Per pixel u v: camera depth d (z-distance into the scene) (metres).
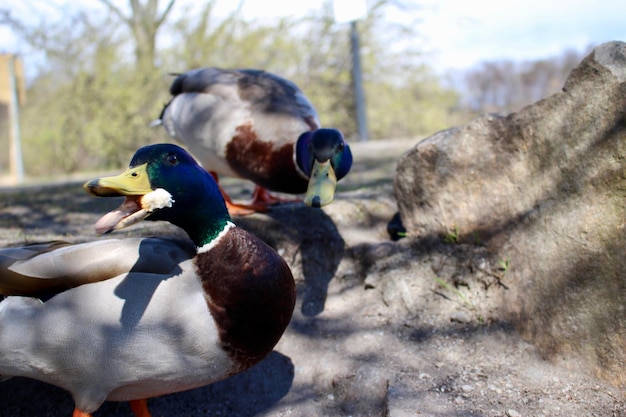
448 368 2.58
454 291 2.92
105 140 12.50
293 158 3.49
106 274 2.00
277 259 2.18
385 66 13.61
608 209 2.42
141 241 2.14
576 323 2.43
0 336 2.04
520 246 2.76
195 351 2.01
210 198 2.07
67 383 2.09
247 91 3.68
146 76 12.42
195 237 2.10
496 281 2.84
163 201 2.01
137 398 2.25
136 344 1.95
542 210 2.69
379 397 2.50
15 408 2.60
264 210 3.69
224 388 2.76
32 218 4.37
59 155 13.70
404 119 13.84
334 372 2.75
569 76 2.65
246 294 2.05
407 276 3.08
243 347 2.09
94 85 12.50
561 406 2.24
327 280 3.39
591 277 2.41
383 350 2.79
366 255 3.32
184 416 2.65
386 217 3.75
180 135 4.01
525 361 2.53
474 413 2.23
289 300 2.20
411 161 3.24
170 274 2.02
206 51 12.41
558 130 2.67
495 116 2.98
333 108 12.92
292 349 2.96
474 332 2.74
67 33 13.09
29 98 14.41
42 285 2.01
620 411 2.17
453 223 3.09
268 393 2.75
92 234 3.69
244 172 3.71
